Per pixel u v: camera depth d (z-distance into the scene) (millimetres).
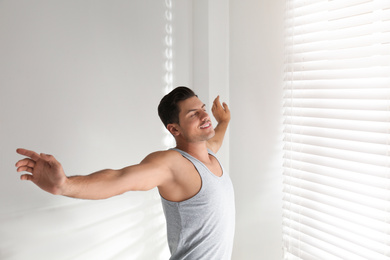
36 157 906
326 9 1651
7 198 1665
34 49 1683
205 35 2188
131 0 1989
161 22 2127
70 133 1825
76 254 1887
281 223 2051
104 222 1978
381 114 1521
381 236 1572
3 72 1611
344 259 1721
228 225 1486
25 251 1730
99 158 1936
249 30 2117
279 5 1916
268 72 2018
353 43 1583
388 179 1523
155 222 2205
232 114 2305
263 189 2137
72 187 960
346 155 1658
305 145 1840
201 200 1379
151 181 1229
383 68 1495
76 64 1815
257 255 2238
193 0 2254
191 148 1450
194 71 2305
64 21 1760
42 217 1767
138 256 2143
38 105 1715
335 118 1674
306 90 1806
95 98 1896
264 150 2098
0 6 1582
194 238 1425
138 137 2084
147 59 2088
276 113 1994
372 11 1509
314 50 1731
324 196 1783
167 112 1444
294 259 1998
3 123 1629
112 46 1936
